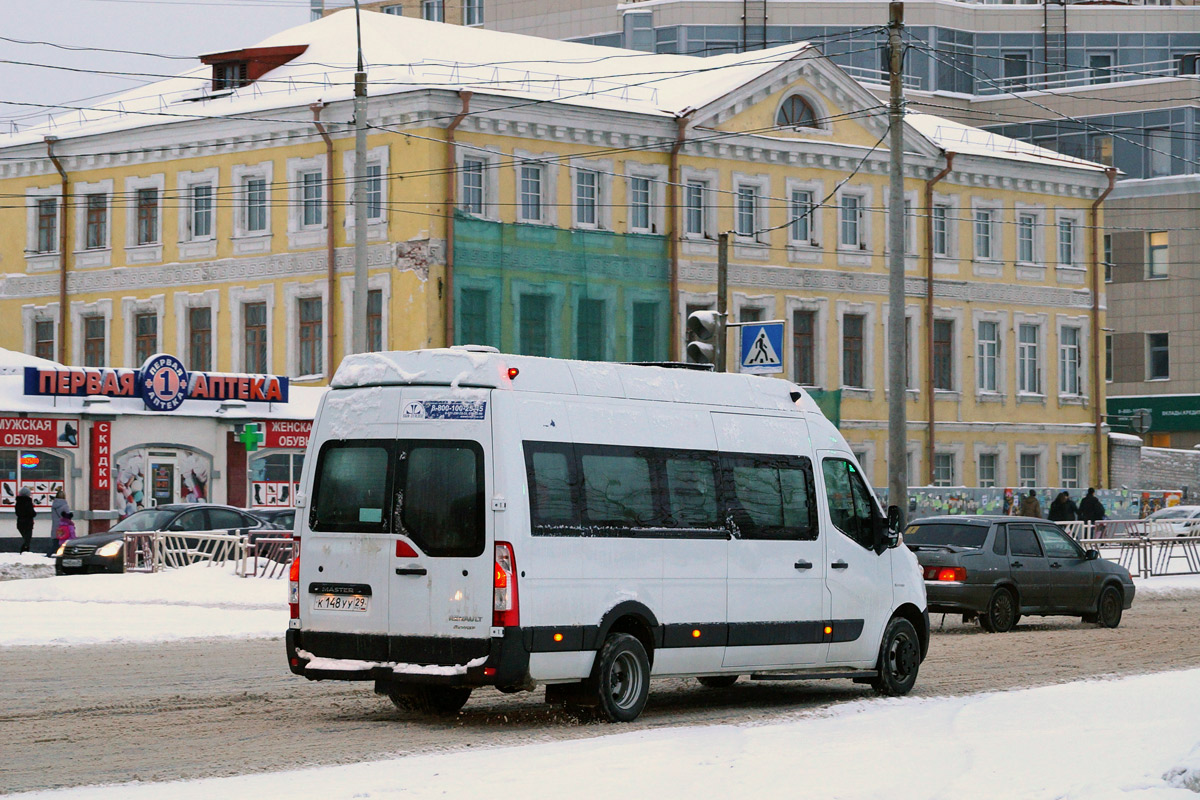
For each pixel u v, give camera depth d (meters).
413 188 53.41
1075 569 28.89
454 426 15.17
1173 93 91.25
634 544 16.02
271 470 53.16
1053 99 93.44
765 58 62.19
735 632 16.98
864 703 17.53
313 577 15.69
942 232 66.25
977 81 95.88
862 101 63.22
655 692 19.45
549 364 15.69
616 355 57.19
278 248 57.03
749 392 17.78
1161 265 92.50
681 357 58.72
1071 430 69.50
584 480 15.64
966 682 20.16
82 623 26.17
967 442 66.38
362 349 38.34
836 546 18.25
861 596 18.45
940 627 29.02
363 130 38.69
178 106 59.81
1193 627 29.31
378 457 15.51
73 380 49.31
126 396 50.34
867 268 63.88
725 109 59.41
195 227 59.44
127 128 59.75
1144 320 92.94
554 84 57.75
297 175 56.62
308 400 54.22
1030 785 11.91
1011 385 67.94
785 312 61.66
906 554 19.22
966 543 28.12
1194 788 11.56
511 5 98.69
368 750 14.14
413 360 15.57
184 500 51.28
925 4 92.81
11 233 63.22
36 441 48.44
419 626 15.08
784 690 19.83
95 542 37.28
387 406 15.55
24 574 41.06
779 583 17.50
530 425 15.26
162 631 25.27
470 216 53.75
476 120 53.97
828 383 62.69
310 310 56.62
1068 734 14.45
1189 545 45.62
